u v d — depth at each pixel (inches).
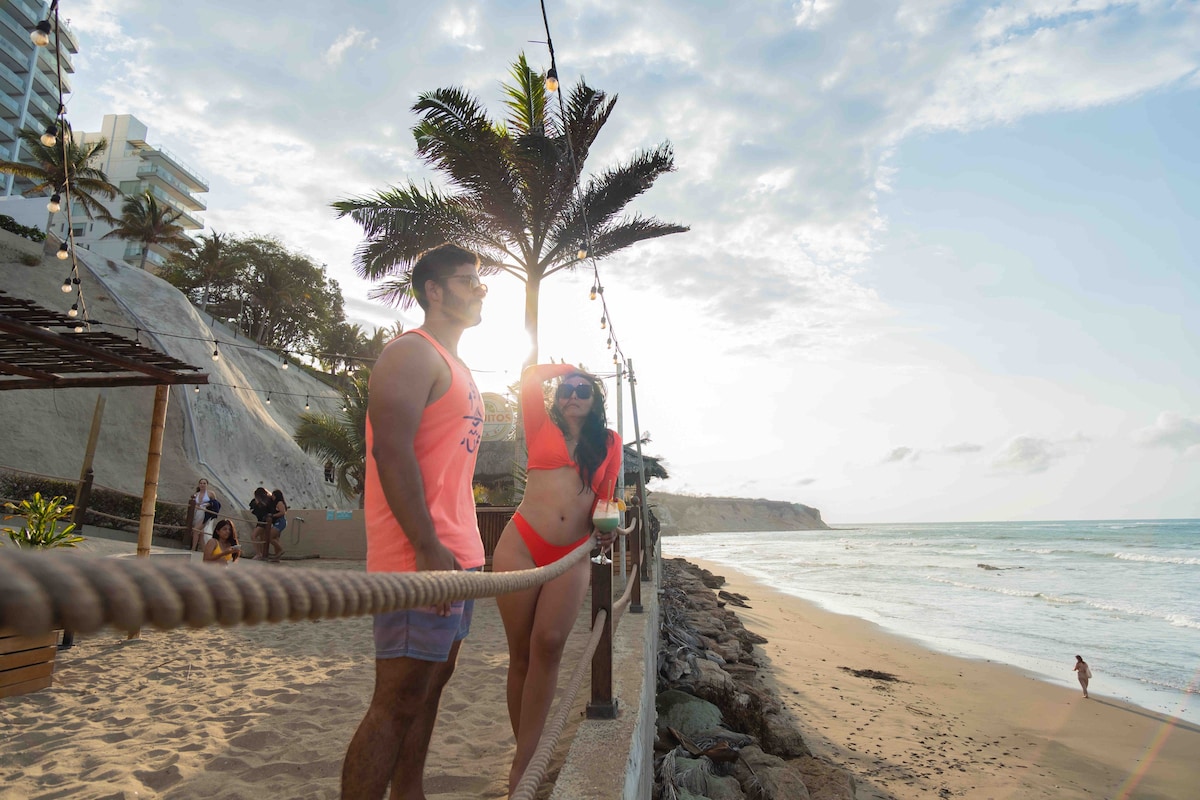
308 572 23.5
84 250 1424.7
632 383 490.6
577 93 568.7
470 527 94.5
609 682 126.6
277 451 1417.3
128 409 1144.8
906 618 789.9
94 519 745.0
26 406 1022.4
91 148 1550.2
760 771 211.2
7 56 2390.5
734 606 818.8
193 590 16.0
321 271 2290.8
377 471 81.3
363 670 229.6
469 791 131.6
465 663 232.8
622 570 303.3
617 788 96.3
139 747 153.7
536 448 125.0
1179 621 757.9
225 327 1788.9
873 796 254.1
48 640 199.5
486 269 641.6
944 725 358.6
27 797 128.0
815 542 3671.3
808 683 426.0
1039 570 1450.5
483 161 577.9
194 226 3245.6
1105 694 447.5
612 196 623.2
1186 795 283.7
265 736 160.7
